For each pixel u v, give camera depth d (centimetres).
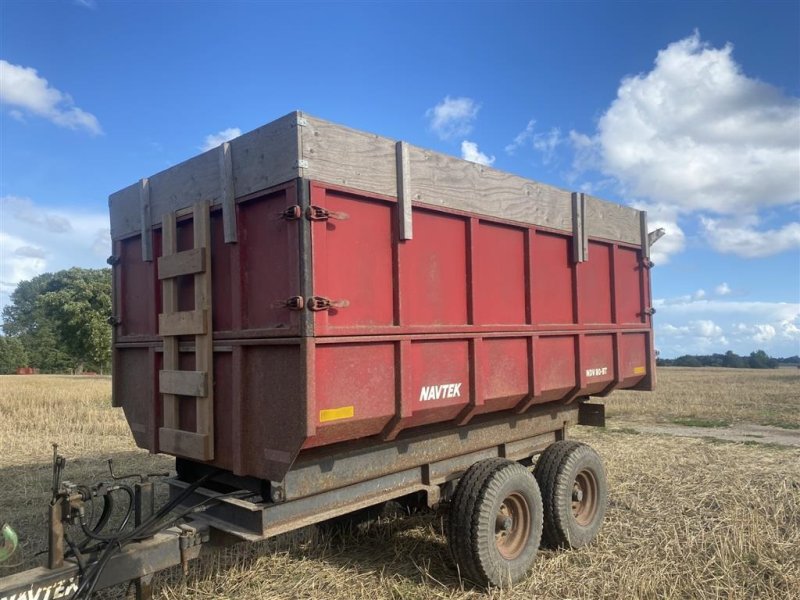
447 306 460
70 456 1062
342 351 373
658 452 1048
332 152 371
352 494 420
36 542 577
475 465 498
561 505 551
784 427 1478
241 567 505
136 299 498
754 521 604
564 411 661
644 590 459
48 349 7006
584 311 625
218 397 409
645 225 731
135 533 351
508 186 527
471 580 479
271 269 374
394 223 416
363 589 467
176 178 446
